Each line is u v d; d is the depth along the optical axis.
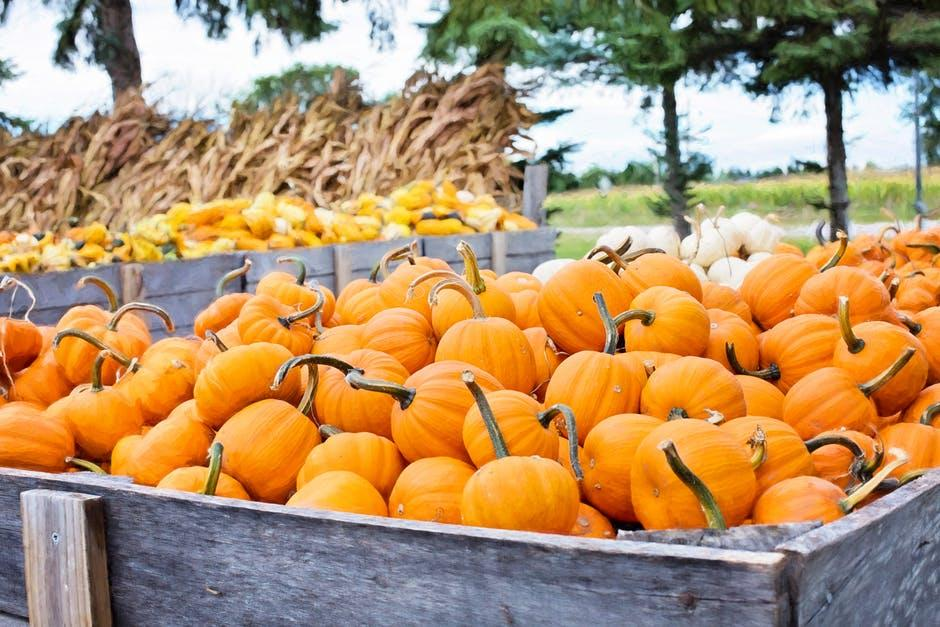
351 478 1.83
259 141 9.92
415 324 2.49
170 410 2.53
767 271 2.92
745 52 8.01
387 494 1.98
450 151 9.56
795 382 2.45
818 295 2.69
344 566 1.46
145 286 6.17
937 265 4.66
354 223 7.95
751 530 1.41
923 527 1.52
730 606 1.18
